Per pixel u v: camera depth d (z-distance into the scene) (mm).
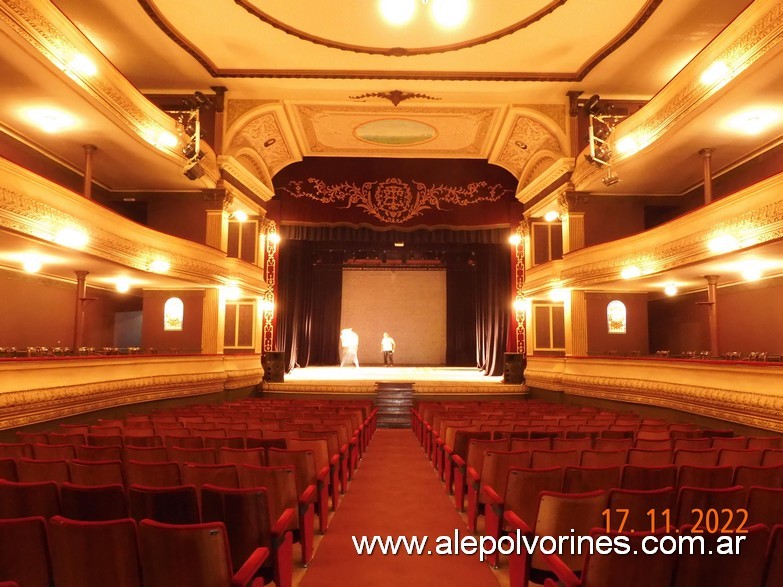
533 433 7285
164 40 14211
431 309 29953
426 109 18016
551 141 18016
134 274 14391
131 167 15078
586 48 14625
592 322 17422
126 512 3830
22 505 3883
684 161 14422
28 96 10875
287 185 21609
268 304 21250
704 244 11602
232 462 5418
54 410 9883
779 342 13789
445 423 8578
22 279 13844
